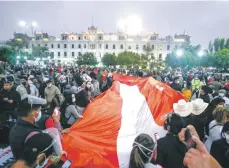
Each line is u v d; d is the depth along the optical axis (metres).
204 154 1.01
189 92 10.63
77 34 94.06
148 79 6.73
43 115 3.95
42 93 10.93
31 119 3.09
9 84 7.10
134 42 89.38
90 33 93.06
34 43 93.50
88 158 4.49
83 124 5.35
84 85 10.25
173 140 3.05
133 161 2.51
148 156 2.52
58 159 2.67
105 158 4.50
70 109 5.83
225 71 44.22
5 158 5.27
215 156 3.34
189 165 0.99
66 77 16.23
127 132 5.10
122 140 4.86
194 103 5.40
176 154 2.95
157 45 87.75
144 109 5.62
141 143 2.53
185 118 5.01
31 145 2.09
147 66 57.47
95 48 91.69
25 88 8.59
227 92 10.02
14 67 30.28
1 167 4.79
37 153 2.07
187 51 47.50
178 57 45.34
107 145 4.74
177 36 95.56
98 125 5.25
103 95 6.33
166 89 6.14
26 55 61.88
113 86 6.74
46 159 2.17
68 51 93.06
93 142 4.86
